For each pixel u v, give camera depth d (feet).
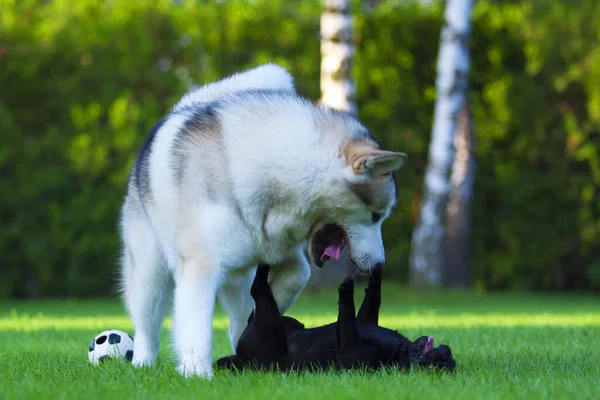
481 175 60.80
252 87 20.77
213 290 17.17
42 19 57.16
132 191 20.17
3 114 53.72
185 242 17.28
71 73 56.13
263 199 17.12
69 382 15.94
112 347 20.65
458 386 14.80
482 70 61.57
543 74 60.90
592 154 59.57
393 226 58.59
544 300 53.67
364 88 58.54
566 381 15.69
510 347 23.30
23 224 53.88
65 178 54.19
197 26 57.11
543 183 60.18
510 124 60.23
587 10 60.59
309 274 19.51
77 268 53.72
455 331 28.45
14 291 55.47
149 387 15.12
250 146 17.08
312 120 17.26
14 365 19.06
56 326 32.71
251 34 57.36
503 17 61.05
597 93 59.06
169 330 20.79
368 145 17.26
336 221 17.61
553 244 60.49
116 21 56.24
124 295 20.90
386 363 17.40
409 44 59.16
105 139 53.98
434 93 59.88
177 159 17.56
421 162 59.82
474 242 61.11
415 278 56.29
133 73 55.72
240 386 14.82
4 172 54.29
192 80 57.16
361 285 52.70
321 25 55.26
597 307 47.39
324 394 13.98
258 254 17.72
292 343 17.88
